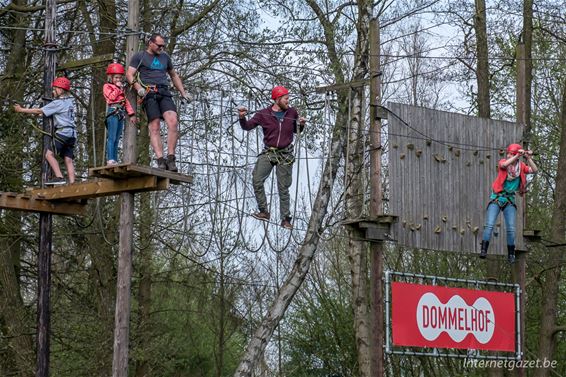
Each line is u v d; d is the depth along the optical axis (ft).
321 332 111.24
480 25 82.89
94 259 80.74
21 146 73.26
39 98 73.51
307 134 74.28
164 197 81.00
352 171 75.20
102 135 79.30
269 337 76.02
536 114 104.01
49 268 55.88
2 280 76.18
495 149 63.16
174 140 48.73
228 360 121.90
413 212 58.29
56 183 53.78
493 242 62.23
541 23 91.91
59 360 86.38
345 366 110.22
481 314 61.72
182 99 59.31
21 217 78.95
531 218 100.78
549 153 102.73
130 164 47.50
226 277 99.35
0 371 79.82
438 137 60.23
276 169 49.34
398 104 58.44
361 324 80.59
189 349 112.88
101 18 79.10
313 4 81.05
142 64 48.08
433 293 59.93
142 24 82.33
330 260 110.63
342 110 74.90
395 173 57.82
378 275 56.75
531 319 99.81
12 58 75.72
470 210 61.31
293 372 114.11
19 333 75.61
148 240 80.07
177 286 95.86
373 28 57.31
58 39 77.97
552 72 101.71
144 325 85.15
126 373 53.16
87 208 78.59
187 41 83.66
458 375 98.84
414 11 81.05
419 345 58.70
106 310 80.18
